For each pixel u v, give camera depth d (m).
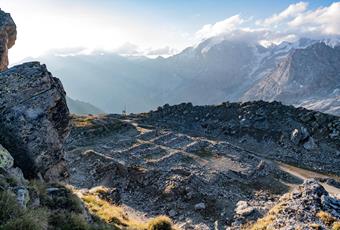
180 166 73.94
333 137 105.12
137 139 101.12
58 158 26.38
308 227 26.98
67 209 20.81
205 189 59.75
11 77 26.12
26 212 15.93
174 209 52.97
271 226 29.30
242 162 80.94
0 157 20.47
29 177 23.89
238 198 58.31
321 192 33.72
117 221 28.75
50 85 27.47
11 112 24.66
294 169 83.69
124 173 64.88
